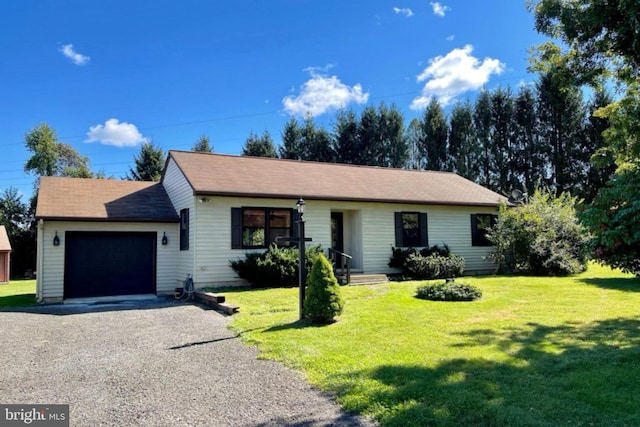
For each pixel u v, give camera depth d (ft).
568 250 46.26
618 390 12.40
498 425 10.44
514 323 21.72
